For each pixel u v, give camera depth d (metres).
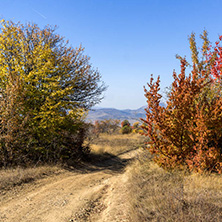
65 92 13.88
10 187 8.50
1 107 12.02
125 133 36.44
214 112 7.62
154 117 8.33
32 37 16.67
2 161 11.44
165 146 8.31
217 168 7.50
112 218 5.31
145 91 8.56
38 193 7.98
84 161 15.33
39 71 13.16
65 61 15.80
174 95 8.33
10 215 6.05
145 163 9.94
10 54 13.96
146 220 4.56
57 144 14.02
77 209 6.36
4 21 14.12
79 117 15.81
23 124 11.98
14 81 12.16
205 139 7.75
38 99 13.29
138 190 6.38
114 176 10.56
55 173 11.20
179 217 4.29
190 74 8.16
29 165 11.93
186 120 8.08
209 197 5.20
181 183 6.49
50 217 5.89
